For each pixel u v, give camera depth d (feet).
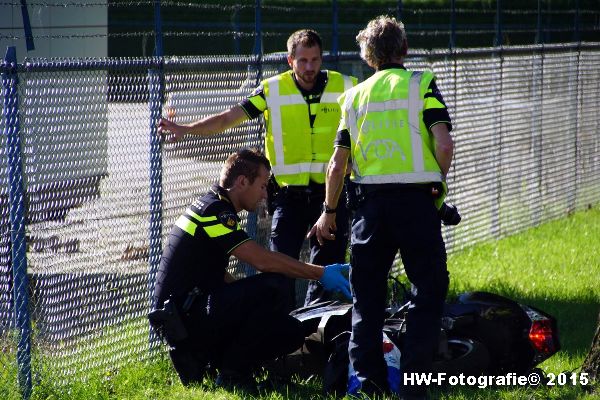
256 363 66.03
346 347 64.59
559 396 63.00
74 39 99.55
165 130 70.49
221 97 80.23
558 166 146.41
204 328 64.23
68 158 65.10
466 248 121.19
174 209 75.25
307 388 66.08
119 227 69.77
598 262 112.06
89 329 67.62
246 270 84.43
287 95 76.69
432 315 58.75
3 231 62.90
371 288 60.54
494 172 128.06
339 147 61.41
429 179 58.44
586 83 153.89
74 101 65.36
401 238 58.75
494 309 67.10
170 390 66.49
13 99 59.93
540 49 137.80
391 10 115.14
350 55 97.60
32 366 62.90
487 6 136.98
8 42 94.68
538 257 115.44
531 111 136.98
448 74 114.52
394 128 58.90
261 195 66.54
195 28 101.40
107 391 66.64
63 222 65.10
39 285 63.57
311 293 79.56
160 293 64.85
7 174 60.49
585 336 80.64
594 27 160.04
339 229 77.30
